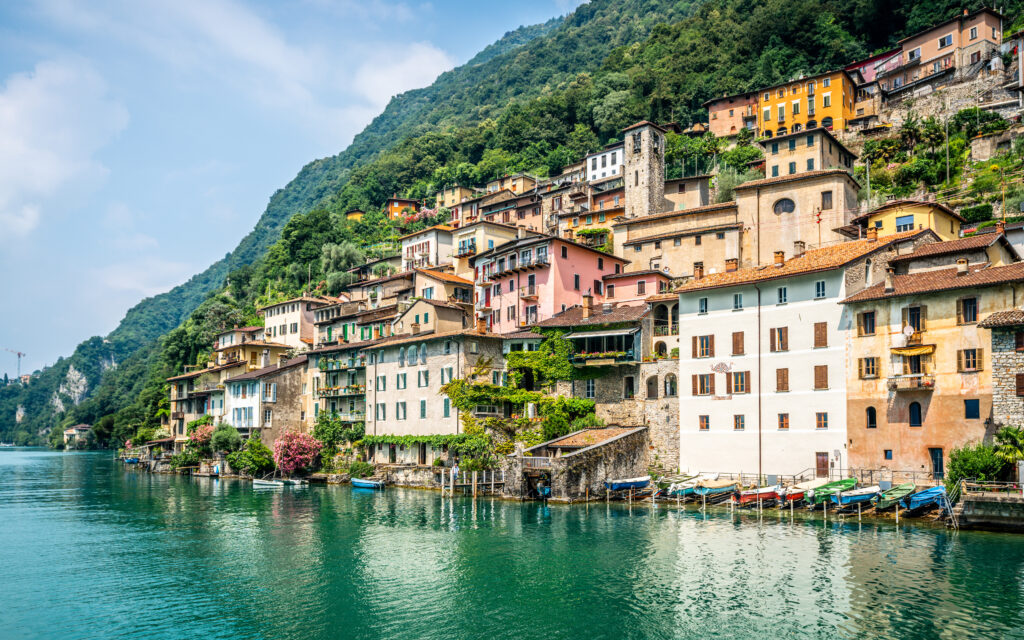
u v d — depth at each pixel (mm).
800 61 165625
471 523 57969
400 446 87438
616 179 145625
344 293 145125
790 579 40094
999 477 49438
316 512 65750
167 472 119750
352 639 33625
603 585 40312
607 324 77500
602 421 76062
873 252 63875
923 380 56312
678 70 194875
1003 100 119812
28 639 34094
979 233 80812
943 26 136000
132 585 42344
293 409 106000
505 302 95688
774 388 65188
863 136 130500
